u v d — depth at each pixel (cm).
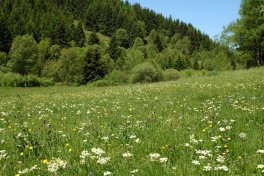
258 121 892
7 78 8931
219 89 1872
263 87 1748
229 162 570
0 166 608
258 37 6894
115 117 1108
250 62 7744
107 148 698
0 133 930
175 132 798
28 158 662
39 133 820
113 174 531
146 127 865
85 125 941
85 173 546
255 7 6900
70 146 717
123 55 17288
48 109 1542
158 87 2681
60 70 11569
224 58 15238
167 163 562
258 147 640
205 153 582
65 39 19000
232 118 945
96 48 11056
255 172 521
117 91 2750
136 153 654
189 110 1176
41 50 15312
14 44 13962
